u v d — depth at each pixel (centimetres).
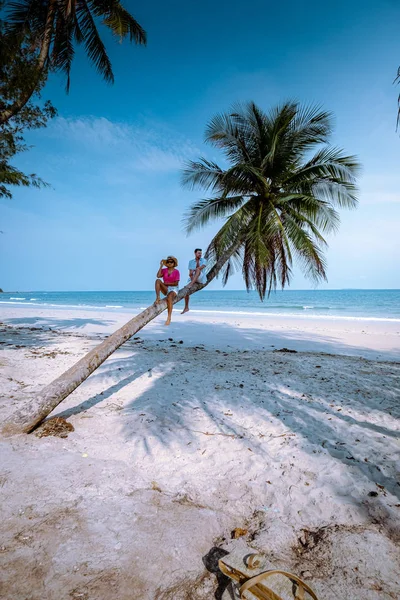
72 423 491
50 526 263
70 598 202
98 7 907
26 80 699
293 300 5956
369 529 289
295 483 361
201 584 221
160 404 585
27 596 202
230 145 1003
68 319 2159
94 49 937
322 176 973
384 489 353
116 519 278
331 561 248
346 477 373
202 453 421
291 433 489
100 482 334
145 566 231
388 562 247
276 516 305
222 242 859
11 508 281
